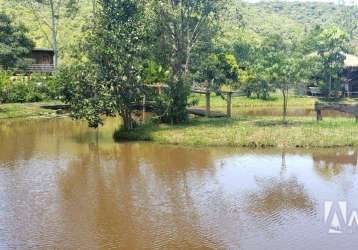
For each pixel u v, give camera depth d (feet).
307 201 46.75
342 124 86.22
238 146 71.61
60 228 39.99
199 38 101.24
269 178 54.85
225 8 97.86
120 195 48.60
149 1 91.40
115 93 79.51
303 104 146.10
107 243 37.01
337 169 58.90
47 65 160.45
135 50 80.59
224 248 36.17
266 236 38.32
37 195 48.73
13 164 62.28
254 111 124.26
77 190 50.42
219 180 54.03
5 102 128.77
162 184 52.49
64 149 71.97
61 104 125.90
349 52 183.62
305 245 36.63
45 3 194.70
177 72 94.73
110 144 75.41
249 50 174.91
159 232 39.09
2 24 154.81
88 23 91.71
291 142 71.10
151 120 89.97
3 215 43.04
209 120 95.76
